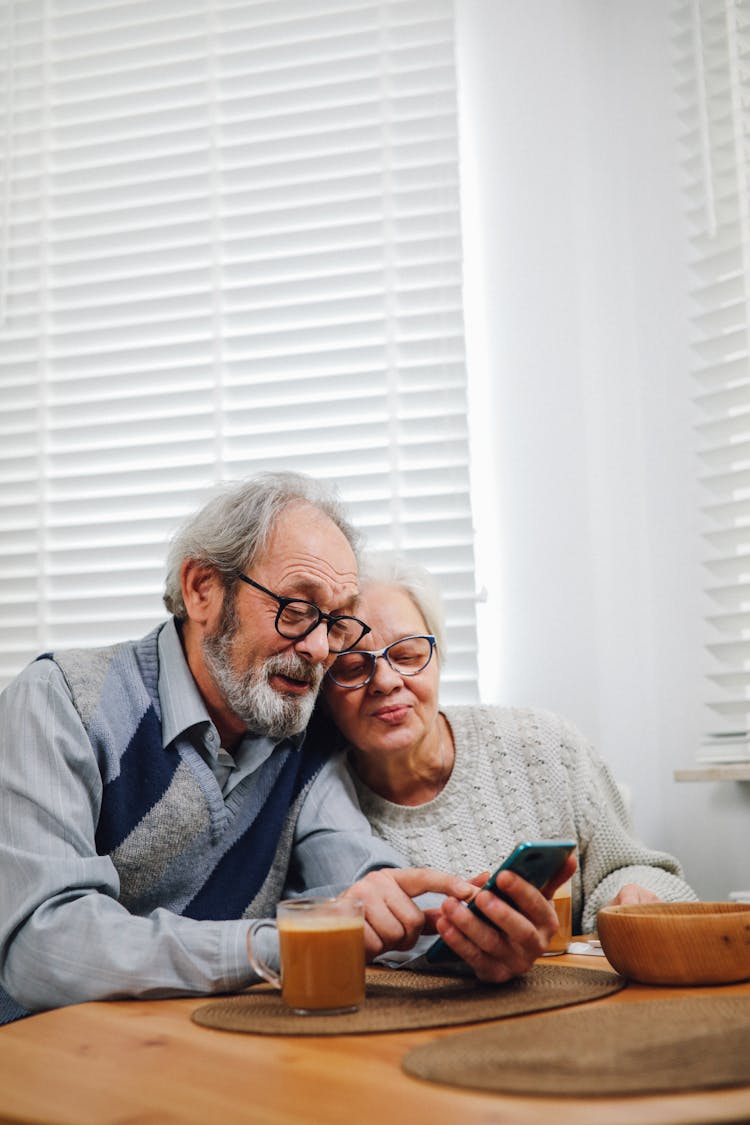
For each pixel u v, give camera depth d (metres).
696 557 1.91
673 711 1.91
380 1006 0.87
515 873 0.92
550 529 1.96
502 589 1.96
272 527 1.27
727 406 1.86
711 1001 0.84
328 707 1.39
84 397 2.14
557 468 1.97
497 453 2.00
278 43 2.12
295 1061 0.72
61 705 1.22
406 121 2.04
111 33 2.21
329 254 2.04
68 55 2.24
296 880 1.36
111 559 2.10
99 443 2.13
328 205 2.05
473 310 2.04
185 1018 0.87
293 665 1.25
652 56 2.04
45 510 2.13
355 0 2.09
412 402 1.99
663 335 1.98
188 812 1.24
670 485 1.95
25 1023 0.85
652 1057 0.68
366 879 1.03
